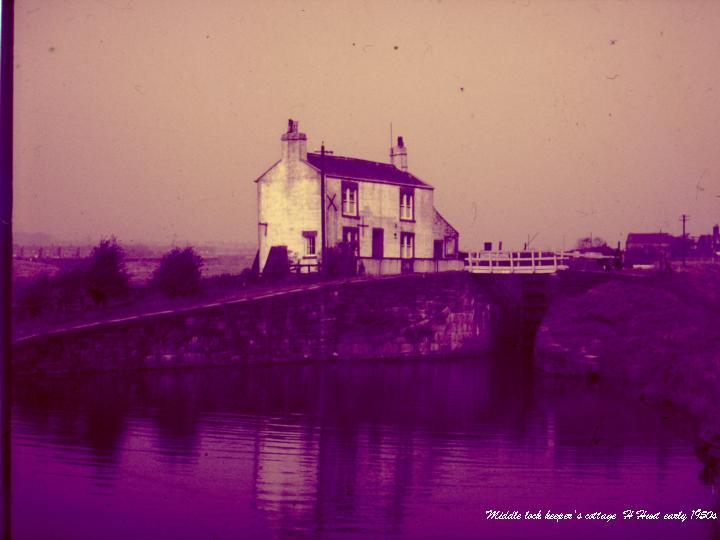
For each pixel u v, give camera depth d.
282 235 51.28
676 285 37.19
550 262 49.03
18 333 31.73
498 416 24.42
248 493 15.42
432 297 44.66
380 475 17.05
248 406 25.70
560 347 36.53
